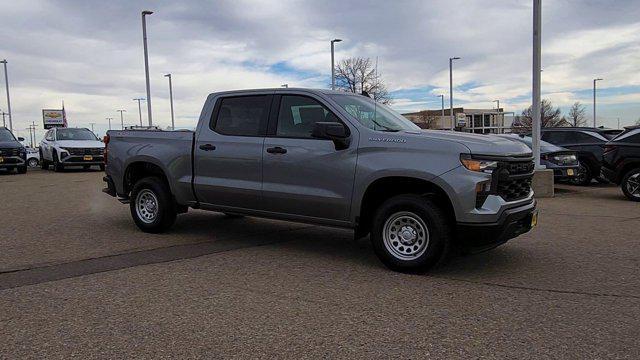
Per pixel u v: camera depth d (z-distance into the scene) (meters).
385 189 5.95
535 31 12.05
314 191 6.06
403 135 5.63
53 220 8.84
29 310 4.43
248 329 4.04
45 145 22.61
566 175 12.78
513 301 4.70
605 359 3.54
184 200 7.34
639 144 11.23
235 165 6.70
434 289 5.05
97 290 4.96
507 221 5.25
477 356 3.59
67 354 3.61
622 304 4.61
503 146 5.48
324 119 6.12
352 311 4.45
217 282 5.25
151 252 6.52
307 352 3.65
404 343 3.80
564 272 5.64
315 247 6.88
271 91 6.62
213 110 7.10
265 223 8.69
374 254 6.49
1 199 11.66
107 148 8.20
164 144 7.46
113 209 10.16
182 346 3.74
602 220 8.86
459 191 5.20
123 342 3.80
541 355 3.60
